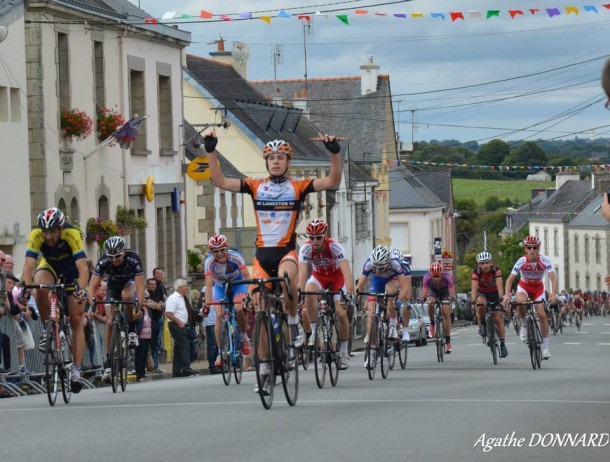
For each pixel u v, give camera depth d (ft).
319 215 310.45
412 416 60.54
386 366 98.27
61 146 158.30
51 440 54.39
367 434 53.78
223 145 285.64
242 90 304.09
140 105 187.73
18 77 148.15
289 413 62.90
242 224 254.88
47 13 155.33
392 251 101.30
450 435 52.90
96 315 105.19
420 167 528.22
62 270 75.92
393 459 46.78
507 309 126.00
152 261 189.78
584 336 241.55
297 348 69.00
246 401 72.23
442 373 104.94
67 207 159.74
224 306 96.78
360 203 352.49
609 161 442.50
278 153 68.54
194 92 285.23
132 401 75.56
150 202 189.37
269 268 68.59
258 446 50.83
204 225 237.86
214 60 311.06
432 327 132.05
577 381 89.92
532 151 526.57
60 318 75.92
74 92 163.43
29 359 103.45
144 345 117.39
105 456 49.11
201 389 88.28
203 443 52.06
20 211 147.43
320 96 424.46
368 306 95.96
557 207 641.81
